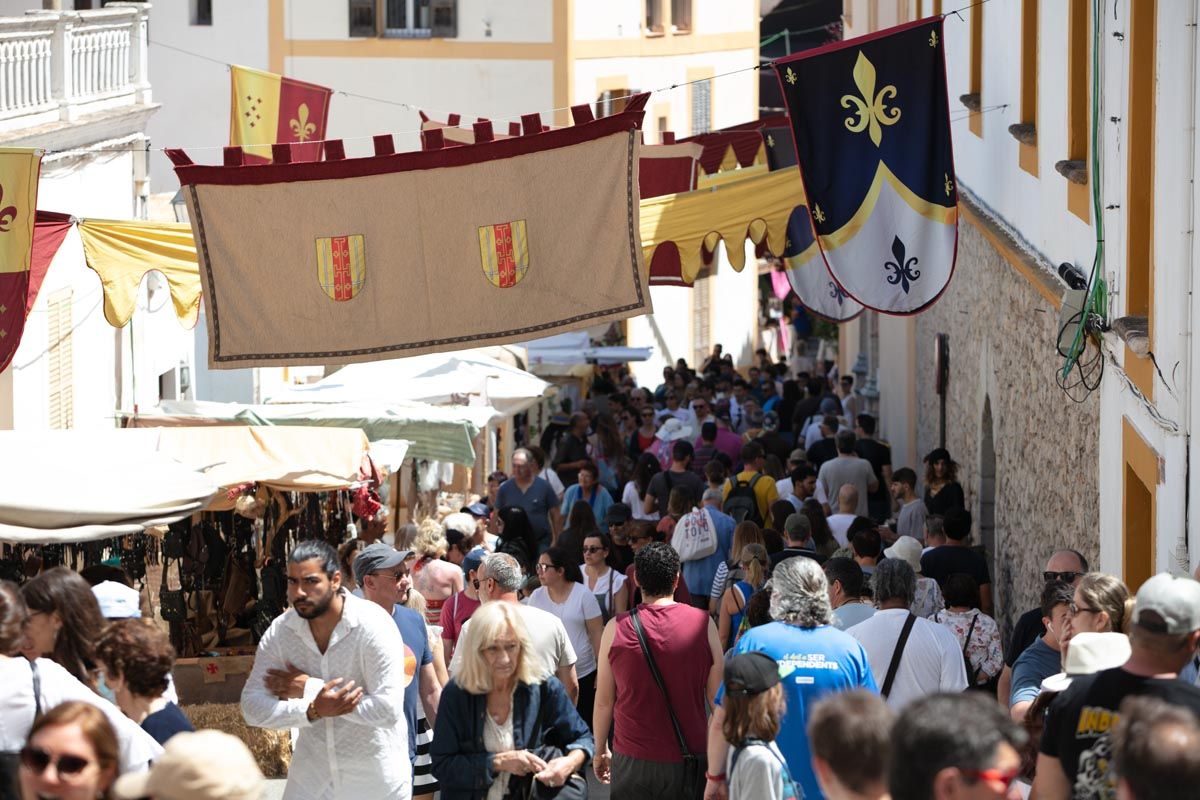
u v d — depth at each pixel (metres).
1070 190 14.64
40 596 8.53
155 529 14.42
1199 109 10.12
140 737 7.55
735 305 57.25
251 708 8.88
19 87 19.89
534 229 13.79
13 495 12.04
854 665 8.71
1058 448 15.22
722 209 17.52
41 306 19.95
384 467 15.98
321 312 13.90
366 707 8.96
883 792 5.81
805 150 14.20
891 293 14.28
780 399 36.84
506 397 24.16
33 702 7.70
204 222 13.90
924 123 14.11
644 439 30.20
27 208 14.23
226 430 15.06
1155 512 11.41
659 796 9.95
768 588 11.98
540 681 9.15
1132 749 5.01
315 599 8.80
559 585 13.16
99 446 13.44
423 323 13.88
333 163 13.76
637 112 13.66
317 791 9.15
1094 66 13.12
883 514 23.20
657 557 10.04
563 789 9.12
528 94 42.38
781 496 21.16
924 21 14.00
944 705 5.21
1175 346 10.66
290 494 15.03
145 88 23.52
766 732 7.83
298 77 41.59
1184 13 10.35
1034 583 16.53
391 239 13.84
